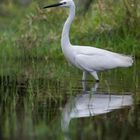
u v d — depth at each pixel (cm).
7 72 1762
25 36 2028
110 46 1955
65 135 1033
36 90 1460
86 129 1073
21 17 2484
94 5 2102
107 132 1052
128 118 1154
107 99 1338
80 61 1574
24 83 1568
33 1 2242
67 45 1584
